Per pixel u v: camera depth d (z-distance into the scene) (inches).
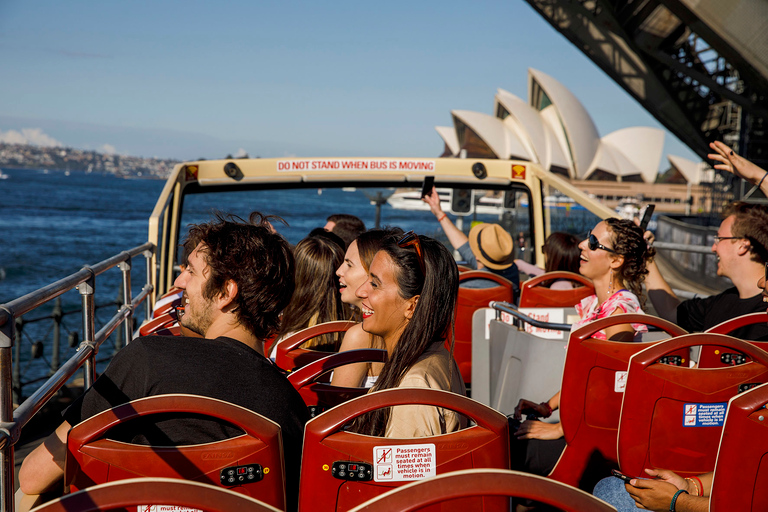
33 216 2664.9
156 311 135.5
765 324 116.6
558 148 2891.2
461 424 68.5
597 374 95.9
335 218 182.5
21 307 69.6
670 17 811.4
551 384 120.3
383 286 76.5
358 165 225.5
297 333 103.0
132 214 3016.7
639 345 94.7
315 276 117.7
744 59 585.3
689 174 3885.3
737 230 122.5
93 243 1844.2
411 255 75.0
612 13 831.1
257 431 54.1
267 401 68.5
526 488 41.6
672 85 977.5
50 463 67.7
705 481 81.9
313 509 55.7
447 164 231.3
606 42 907.4
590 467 100.8
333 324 103.3
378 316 77.9
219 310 74.2
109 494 39.0
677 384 83.7
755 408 63.9
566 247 181.2
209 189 210.7
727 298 128.6
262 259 73.8
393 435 66.3
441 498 41.4
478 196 233.8
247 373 68.7
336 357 87.4
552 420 122.3
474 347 152.9
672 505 79.5
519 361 126.6
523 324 145.3
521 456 109.2
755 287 122.9
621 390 96.0
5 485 66.6
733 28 572.1
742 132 1029.8
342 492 55.5
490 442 55.9
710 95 1003.9
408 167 229.5
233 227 75.5
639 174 3599.9
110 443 53.0
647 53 882.1
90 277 109.6
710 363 94.6
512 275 209.5
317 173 221.6
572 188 224.8
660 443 85.6
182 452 53.1
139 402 53.9
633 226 120.9
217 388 66.6
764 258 121.0
